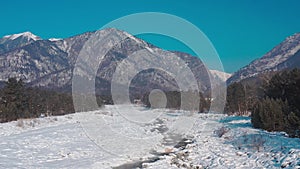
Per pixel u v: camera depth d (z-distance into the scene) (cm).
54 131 2591
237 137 2058
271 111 2350
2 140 2077
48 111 4403
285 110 2322
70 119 3559
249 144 1725
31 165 1396
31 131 2662
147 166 1441
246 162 1352
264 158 1362
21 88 4078
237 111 4291
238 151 1614
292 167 1130
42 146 1902
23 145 1911
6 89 3962
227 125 2870
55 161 1509
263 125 2361
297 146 1446
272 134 2017
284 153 1354
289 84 2577
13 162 1430
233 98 4316
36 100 4406
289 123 1919
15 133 2544
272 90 2997
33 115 4047
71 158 1584
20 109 3956
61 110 4466
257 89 4319
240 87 4366
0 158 1502
